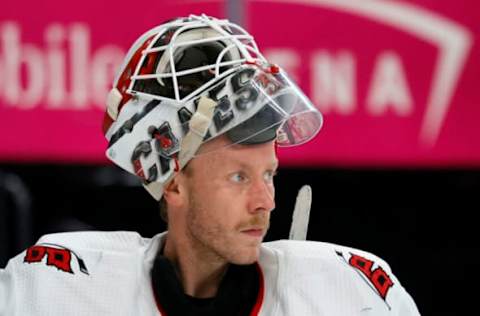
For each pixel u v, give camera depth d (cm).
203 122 443
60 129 893
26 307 466
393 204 1005
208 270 476
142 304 474
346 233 1002
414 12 894
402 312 494
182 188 461
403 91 898
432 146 904
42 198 993
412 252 1011
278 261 488
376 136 898
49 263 477
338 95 894
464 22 896
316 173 971
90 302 468
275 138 454
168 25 470
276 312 479
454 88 902
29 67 890
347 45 891
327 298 481
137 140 464
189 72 452
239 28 474
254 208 446
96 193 995
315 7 884
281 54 885
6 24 886
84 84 889
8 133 895
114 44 882
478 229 1006
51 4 884
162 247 493
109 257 480
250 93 443
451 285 1012
